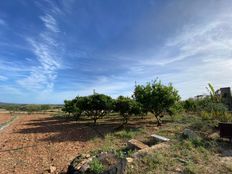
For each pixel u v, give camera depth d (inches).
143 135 422.9
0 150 329.4
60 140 402.9
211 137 376.8
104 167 192.1
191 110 843.4
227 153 290.4
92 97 627.2
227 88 852.0
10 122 802.8
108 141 370.6
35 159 279.1
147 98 571.5
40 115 1294.3
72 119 911.0
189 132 368.8
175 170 228.1
